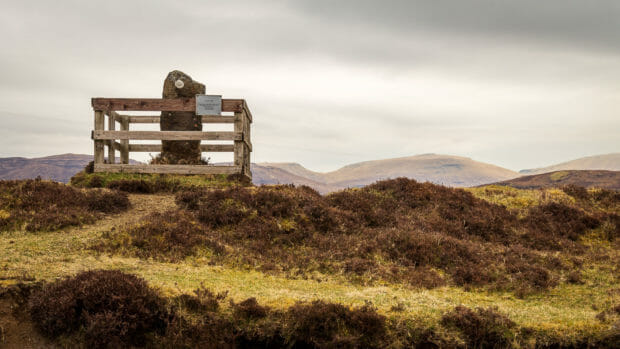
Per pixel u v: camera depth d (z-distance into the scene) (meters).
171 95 20.53
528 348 7.56
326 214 14.40
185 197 15.26
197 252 11.09
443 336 7.62
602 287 10.88
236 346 7.37
